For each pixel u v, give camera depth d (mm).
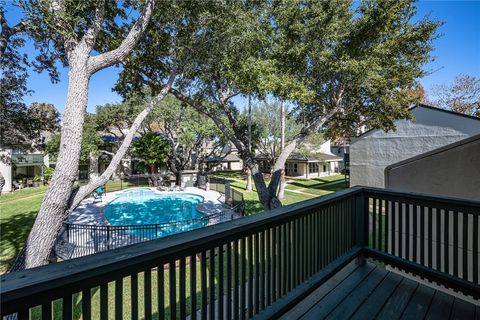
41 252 5137
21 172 25938
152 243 1508
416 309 2719
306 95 7320
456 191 3686
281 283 2477
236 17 7387
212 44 7605
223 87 9914
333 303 2812
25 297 1009
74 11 5453
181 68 8125
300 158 27734
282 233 2504
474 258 2736
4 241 9031
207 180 22203
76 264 1175
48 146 21172
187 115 21500
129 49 6020
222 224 1969
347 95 9047
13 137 9594
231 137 9930
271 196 8977
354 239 3639
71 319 1167
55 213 5297
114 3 6824
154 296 4469
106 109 22625
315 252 2920
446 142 12008
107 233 8211
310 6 8086
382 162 13875
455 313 2660
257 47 8156
